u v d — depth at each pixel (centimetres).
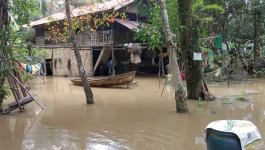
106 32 1747
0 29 769
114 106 783
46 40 2214
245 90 1000
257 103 754
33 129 559
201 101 809
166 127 543
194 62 821
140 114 668
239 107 708
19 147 452
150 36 841
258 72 1445
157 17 903
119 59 2047
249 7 1467
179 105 670
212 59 1428
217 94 936
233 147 229
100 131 527
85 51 1916
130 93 1048
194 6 820
